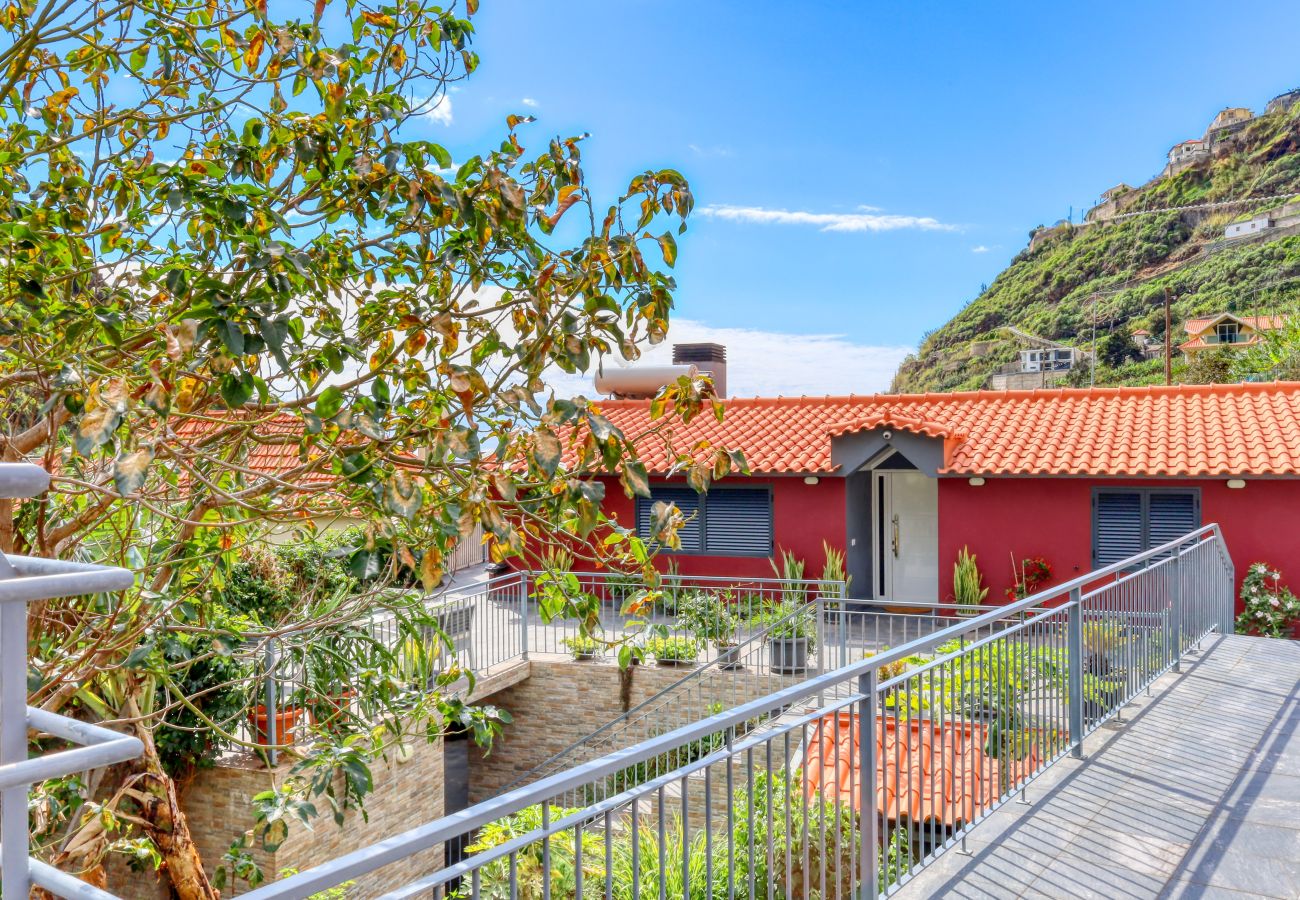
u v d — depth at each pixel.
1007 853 5.08
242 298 3.38
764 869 6.11
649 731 14.68
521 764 15.52
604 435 3.56
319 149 4.14
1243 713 7.64
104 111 4.63
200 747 9.39
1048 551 17.88
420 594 6.13
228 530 5.16
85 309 3.85
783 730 3.76
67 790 5.61
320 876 1.99
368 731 6.33
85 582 1.47
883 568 20.27
